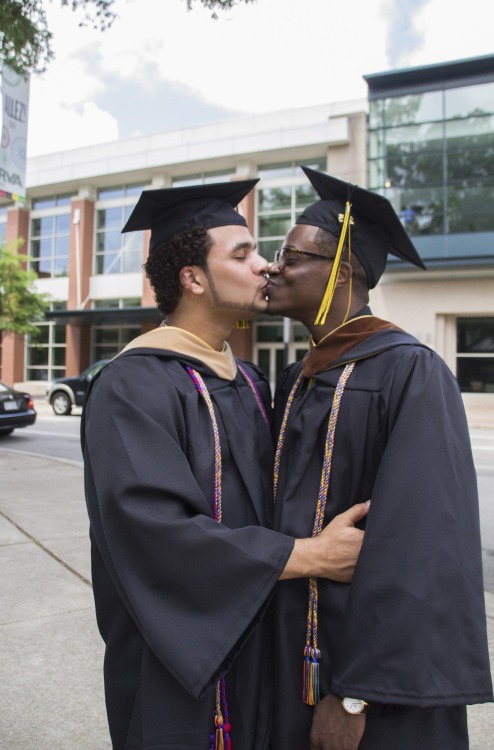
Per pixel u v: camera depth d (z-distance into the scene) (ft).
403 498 3.81
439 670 3.61
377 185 60.39
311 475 4.37
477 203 57.06
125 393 4.19
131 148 73.05
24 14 18.37
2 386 38.37
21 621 10.69
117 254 76.79
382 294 60.80
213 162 68.44
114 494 3.86
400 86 59.67
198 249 4.63
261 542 3.83
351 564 3.93
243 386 5.04
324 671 4.09
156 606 3.75
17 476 24.72
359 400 4.30
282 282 4.80
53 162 77.41
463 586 3.75
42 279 81.25
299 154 65.36
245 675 4.24
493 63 56.54
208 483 4.25
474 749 7.35
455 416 4.12
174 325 4.92
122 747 4.28
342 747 3.81
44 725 7.66
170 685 3.88
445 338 60.29
